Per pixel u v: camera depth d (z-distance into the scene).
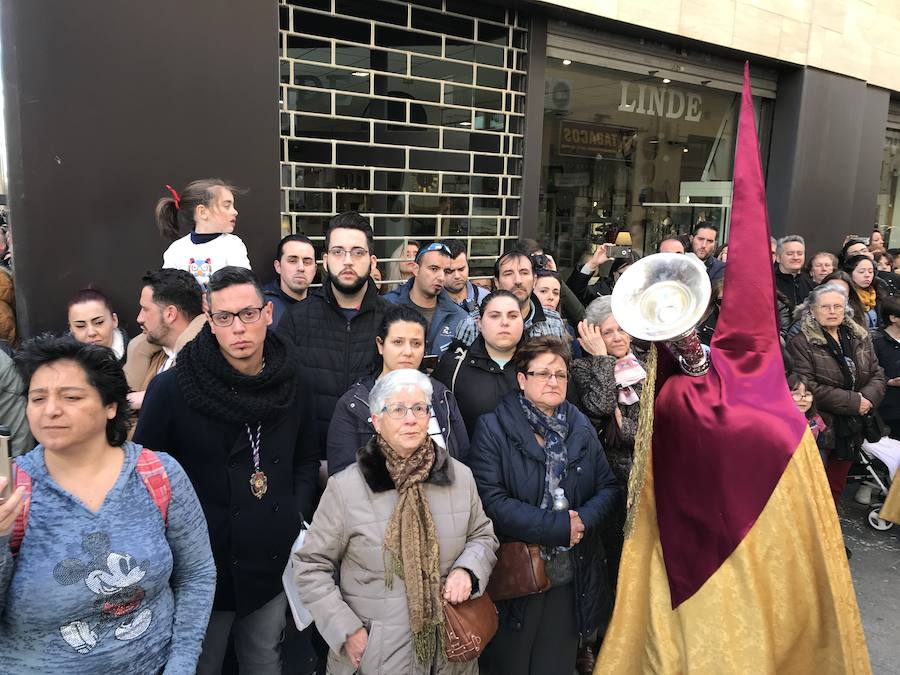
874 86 8.84
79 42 3.52
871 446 4.39
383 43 5.07
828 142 8.34
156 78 3.78
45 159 3.49
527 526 2.33
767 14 7.31
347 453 2.44
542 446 2.51
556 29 6.04
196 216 3.48
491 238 5.94
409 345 2.55
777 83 8.12
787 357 3.60
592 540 2.53
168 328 2.76
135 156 3.76
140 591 1.58
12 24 3.35
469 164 5.68
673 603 2.06
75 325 3.17
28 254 3.50
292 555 2.14
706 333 3.70
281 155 4.66
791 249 5.84
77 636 1.51
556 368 2.48
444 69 5.40
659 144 7.38
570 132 6.51
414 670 1.99
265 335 2.34
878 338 4.93
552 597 2.48
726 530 1.97
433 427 2.47
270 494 2.26
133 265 3.81
